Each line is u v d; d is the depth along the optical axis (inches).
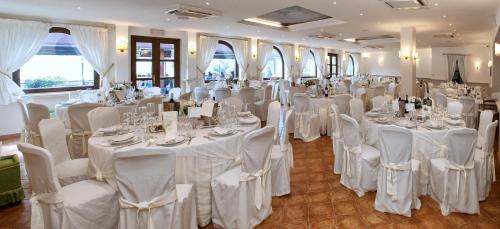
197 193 116.3
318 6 259.4
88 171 121.2
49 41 311.9
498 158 209.3
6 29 276.5
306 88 356.2
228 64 494.0
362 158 149.3
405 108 174.1
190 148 112.3
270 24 390.3
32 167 94.6
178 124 130.6
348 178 157.9
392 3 239.3
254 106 341.4
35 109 192.4
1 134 280.1
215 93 316.8
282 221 125.6
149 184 89.7
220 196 115.2
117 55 349.7
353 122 147.7
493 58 414.6
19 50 284.2
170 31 398.3
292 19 374.3
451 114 189.5
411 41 373.4
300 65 610.2
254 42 508.7
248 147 109.3
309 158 213.3
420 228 121.2
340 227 121.6
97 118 155.5
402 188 128.6
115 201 107.0
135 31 368.8
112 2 240.7
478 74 636.1
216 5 251.8
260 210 121.5
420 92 488.1
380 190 134.0
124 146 112.9
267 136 114.9
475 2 245.9
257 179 116.1
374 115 185.3
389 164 129.2
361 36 482.3
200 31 417.4
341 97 263.1
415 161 141.6
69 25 316.5
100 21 329.1
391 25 364.8
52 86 317.1
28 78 301.6
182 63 415.8
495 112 310.5
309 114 264.1
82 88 337.4
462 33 433.4
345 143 157.4
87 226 100.0
